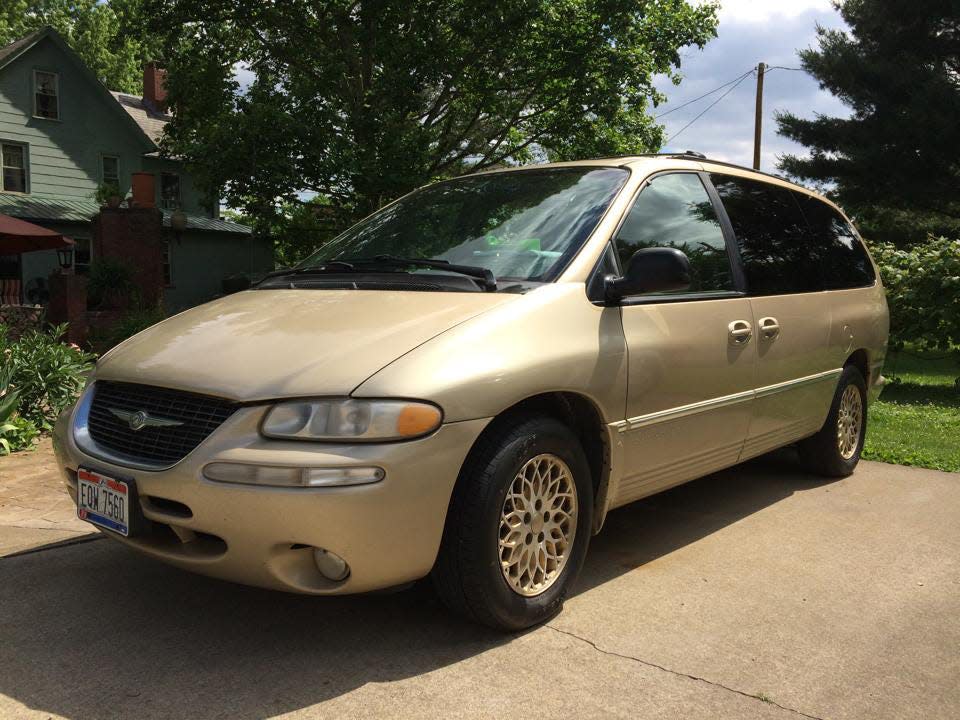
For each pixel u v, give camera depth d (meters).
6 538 4.12
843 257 5.36
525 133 22.12
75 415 3.17
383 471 2.59
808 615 3.26
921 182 24.17
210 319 3.30
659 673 2.78
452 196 4.21
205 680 2.69
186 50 20.06
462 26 17.83
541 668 2.80
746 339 4.09
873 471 5.65
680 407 3.69
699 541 4.14
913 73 24.27
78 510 3.03
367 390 2.62
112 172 25.56
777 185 4.95
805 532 4.30
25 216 22.02
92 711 2.50
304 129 16.30
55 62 23.86
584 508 3.28
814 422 4.96
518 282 3.30
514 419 2.98
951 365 13.38
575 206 3.69
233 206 17.98
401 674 2.74
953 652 2.97
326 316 3.09
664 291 3.38
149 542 2.84
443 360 2.76
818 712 2.57
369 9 17.27
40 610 3.22
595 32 18.23
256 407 2.66
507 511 2.98
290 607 3.26
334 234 20.14
